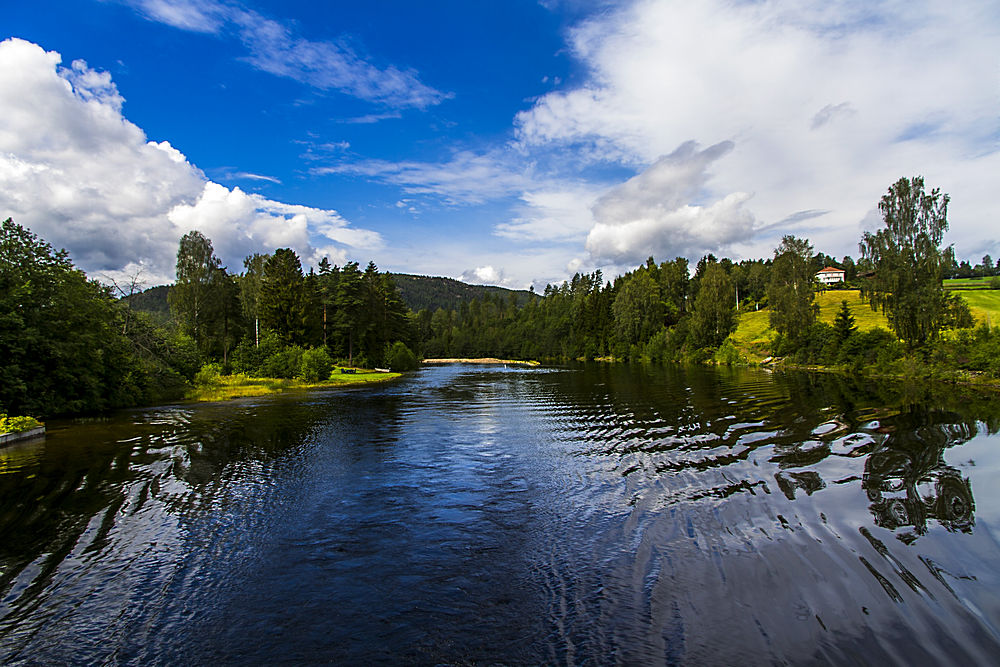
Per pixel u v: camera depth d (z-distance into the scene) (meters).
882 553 7.68
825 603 6.35
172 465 14.07
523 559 7.99
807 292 64.44
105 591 7.04
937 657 5.21
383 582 7.31
